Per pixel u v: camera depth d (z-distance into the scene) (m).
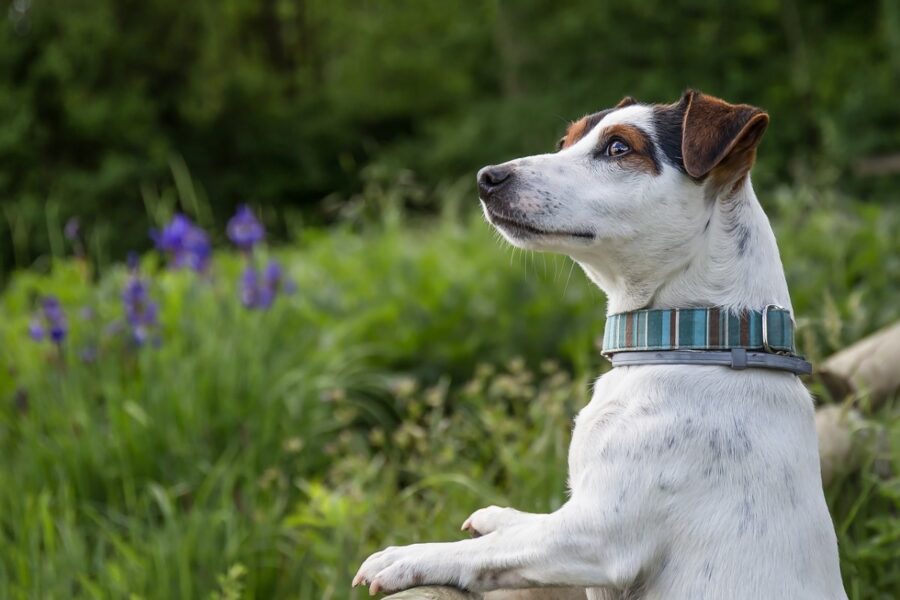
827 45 25.88
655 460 3.76
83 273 9.82
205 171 27.41
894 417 5.74
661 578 3.75
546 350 9.24
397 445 7.60
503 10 28.17
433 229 12.99
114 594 5.83
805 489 3.84
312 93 30.62
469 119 27.34
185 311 9.15
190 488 7.18
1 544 6.41
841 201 11.78
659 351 3.97
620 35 26.48
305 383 8.21
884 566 5.23
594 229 4.19
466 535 5.86
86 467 7.21
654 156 4.18
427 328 9.48
